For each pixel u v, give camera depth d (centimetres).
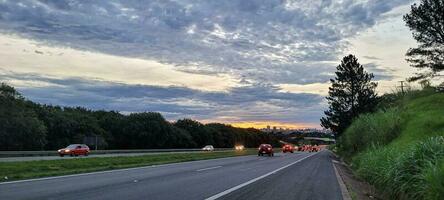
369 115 3947
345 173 2872
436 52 4162
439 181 980
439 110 2875
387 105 4225
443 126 2412
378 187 1680
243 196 1409
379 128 3119
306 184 1898
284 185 1816
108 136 10756
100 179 1845
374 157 2058
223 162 3825
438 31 4066
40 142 7844
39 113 9175
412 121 2836
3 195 1284
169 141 12375
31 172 2150
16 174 1981
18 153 5075
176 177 2061
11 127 7438
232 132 16950
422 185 1084
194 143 13612
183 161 3969
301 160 4616
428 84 3884
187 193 1438
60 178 1852
